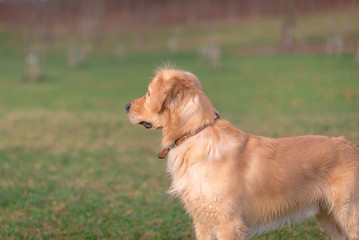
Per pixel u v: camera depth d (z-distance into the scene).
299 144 4.17
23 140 12.26
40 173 8.69
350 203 4.05
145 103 4.27
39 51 49.75
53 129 13.94
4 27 68.81
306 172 4.07
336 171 4.09
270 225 4.20
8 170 8.88
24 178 8.29
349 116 14.35
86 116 16.62
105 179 8.25
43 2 69.88
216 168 3.86
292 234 5.38
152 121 4.21
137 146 11.27
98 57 43.50
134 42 55.16
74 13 79.31
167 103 4.04
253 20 63.62
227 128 4.06
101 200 6.93
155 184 7.87
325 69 27.55
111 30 67.19
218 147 3.89
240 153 3.97
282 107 18.02
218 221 3.92
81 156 10.19
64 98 22.42
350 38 42.94
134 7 81.50
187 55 40.94
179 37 56.06
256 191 3.98
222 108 17.98
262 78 26.11
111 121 15.30
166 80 3.98
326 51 36.69
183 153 3.99
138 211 6.41
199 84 4.16
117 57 42.62
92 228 5.73
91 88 25.80
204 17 72.00
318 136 4.31
